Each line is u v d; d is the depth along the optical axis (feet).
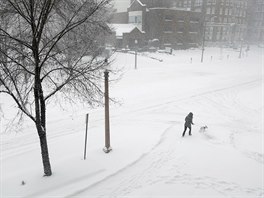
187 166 38.27
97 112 66.49
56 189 32.09
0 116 58.70
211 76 124.36
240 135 55.31
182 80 111.24
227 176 35.50
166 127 57.31
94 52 36.47
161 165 38.68
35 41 28.81
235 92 96.53
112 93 84.23
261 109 79.15
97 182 33.94
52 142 47.67
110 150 42.68
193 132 54.08
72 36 33.99
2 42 29.25
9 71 30.30
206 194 31.17
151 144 46.16
